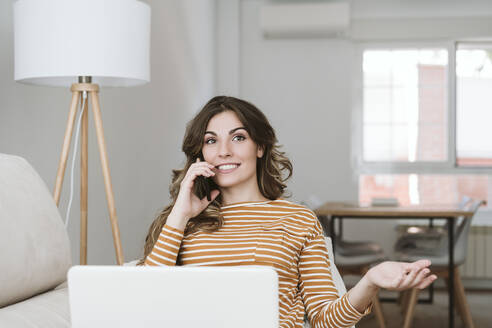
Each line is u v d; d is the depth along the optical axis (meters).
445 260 4.30
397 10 6.31
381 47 6.41
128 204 3.39
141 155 3.64
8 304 1.39
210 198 1.58
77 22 1.97
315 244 1.61
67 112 2.67
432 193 6.40
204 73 5.61
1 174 1.50
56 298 1.46
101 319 1.05
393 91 6.42
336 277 2.01
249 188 1.67
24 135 2.28
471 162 6.42
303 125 6.39
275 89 6.43
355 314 1.32
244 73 6.47
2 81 2.14
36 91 2.38
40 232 1.49
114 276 1.03
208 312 1.04
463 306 4.34
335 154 6.35
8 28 2.21
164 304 1.04
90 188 2.82
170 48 4.31
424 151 6.41
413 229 5.15
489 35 6.21
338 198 6.33
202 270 1.03
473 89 6.42
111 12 2.02
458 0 6.25
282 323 1.47
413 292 4.14
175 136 4.51
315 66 6.39
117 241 2.25
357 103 6.44
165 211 1.73
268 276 1.03
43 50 1.97
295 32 6.11
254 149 1.65
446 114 6.38
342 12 5.96
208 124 1.65
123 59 2.06
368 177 6.45
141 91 3.62
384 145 6.44
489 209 6.31
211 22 5.99
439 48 6.37
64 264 1.57
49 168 2.48
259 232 1.56
